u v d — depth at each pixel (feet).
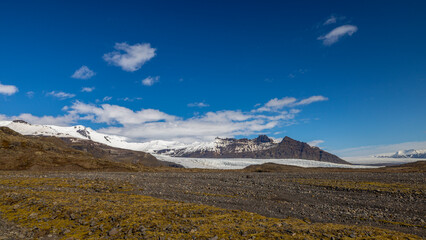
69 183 136.98
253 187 147.64
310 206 103.19
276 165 457.68
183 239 54.80
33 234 59.88
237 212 82.12
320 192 135.23
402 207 101.71
